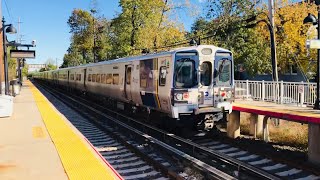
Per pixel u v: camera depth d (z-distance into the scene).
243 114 15.78
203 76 12.16
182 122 12.15
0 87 18.39
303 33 23.42
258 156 10.38
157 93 12.65
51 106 20.44
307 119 9.78
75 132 11.23
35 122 13.59
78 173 6.64
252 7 24.81
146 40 29.81
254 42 25.36
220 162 9.68
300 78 24.78
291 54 23.62
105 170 6.86
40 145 9.20
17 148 8.88
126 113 18.08
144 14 30.12
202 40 26.27
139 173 8.84
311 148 9.59
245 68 26.08
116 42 34.69
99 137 13.65
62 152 8.38
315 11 22.83
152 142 11.38
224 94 12.47
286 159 9.73
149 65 13.42
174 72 11.62
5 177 6.49
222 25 25.19
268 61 24.38
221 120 12.75
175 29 31.30
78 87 30.45
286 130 12.98
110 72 19.17
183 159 9.38
